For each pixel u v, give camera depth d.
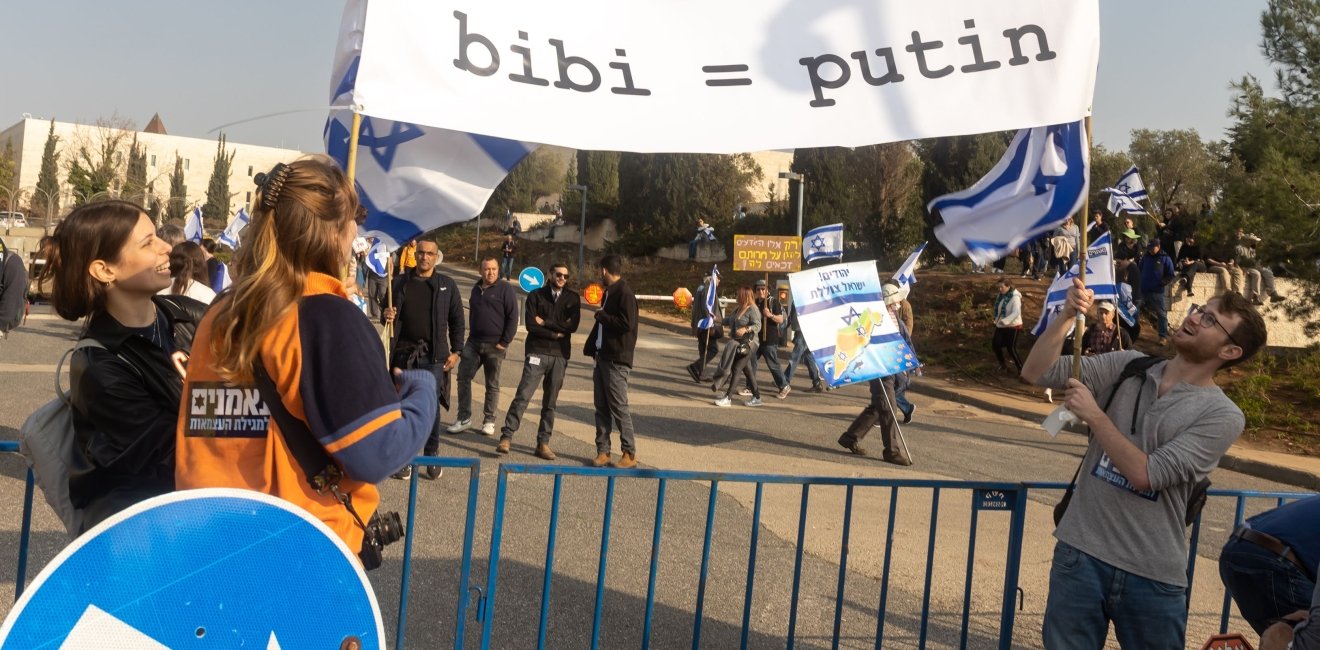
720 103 3.95
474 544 6.23
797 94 3.96
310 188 2.12
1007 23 3.95
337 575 1.94
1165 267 21.31
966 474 10.32
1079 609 3.35
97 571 1.73
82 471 2.46
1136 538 3.30
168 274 2.61
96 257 2.48
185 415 2.16
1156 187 38.62
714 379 14.88
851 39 3.97
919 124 3.95
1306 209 15.84
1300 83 17.73
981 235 4.11
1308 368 17.53
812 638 5.15
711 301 16.94
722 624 5.23
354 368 2.07
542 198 69.69
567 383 15.55
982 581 6.36
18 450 3.38
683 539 6.76
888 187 34.91
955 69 3.96
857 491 8.75
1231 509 9.38
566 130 3.84
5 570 5.15
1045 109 3.94
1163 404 3.31
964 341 22.66
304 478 2.12
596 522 7.02
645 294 38.53
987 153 29.73
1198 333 3.27
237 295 2.07
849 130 3.95
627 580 5.81
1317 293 16.98
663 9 3.96
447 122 3.70
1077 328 3.61
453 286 8.71
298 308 2.07
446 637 4.78
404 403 2.19
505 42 3.78
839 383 10.02
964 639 4.29
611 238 50.81
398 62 3.64
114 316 2.54
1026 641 5.32
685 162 44.81
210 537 1.82
